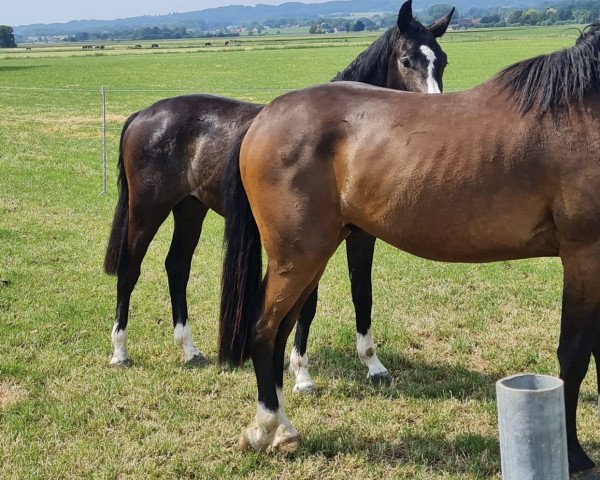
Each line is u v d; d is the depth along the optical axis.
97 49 96.44
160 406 4.59
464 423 4.35
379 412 4.47
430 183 3.36
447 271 7.52
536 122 3.24
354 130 3.55
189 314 6.40
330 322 6.11
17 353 5.36
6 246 8.34
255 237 3.96
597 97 3.23
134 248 5.31
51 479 3.74
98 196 11.25
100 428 4.28
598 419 4.19
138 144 5.17
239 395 4.75
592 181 3.13
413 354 5.49
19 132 18.84
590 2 112.81
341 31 187.00
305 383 4.84
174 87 31.70
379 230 3.61
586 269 3.23
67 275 7.38
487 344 5.62
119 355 5.29
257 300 3.89
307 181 3.63
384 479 3.74
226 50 75.31
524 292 6.82
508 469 2.63
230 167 4.02
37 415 4.43
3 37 116.62
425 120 3.43
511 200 3.27
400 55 5.56
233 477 3.75
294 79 34.62
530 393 2.54
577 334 3.31
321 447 4.06
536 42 59.84
